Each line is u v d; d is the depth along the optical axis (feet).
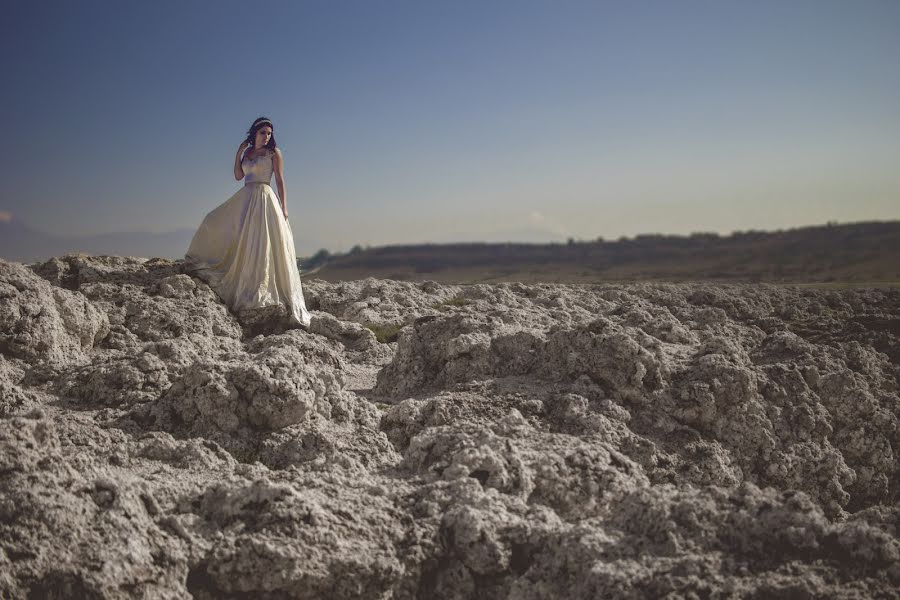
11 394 22.97
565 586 15.35
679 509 16.38
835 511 26.37
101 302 37.42
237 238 42.11
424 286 62.23
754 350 34.96
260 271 41.09
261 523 15.53
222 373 22.91
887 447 29.60
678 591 14.21
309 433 21.81
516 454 19.15
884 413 30.40
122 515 14.70
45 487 14.74
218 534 15.42
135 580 13.76
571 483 19.06
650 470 22.76
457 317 32.65
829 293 69.15
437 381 29.91
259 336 36.06
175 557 14.56
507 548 16.16
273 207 41.83
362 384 33.17
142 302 37.99
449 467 18.88
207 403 22.20
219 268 43.14
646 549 15.67
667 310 49.98
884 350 41.81
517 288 63.72
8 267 30.71
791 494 16.78
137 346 33.58
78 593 13.26
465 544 16.06
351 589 14.87
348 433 22.81
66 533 13.96
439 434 20.90
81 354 31.58
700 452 24.34
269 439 21.74
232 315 40.78
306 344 35.45
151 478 18.13
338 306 52.75
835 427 29.84
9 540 13.55
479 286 60.85
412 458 20.66
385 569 15.19
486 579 16.10
